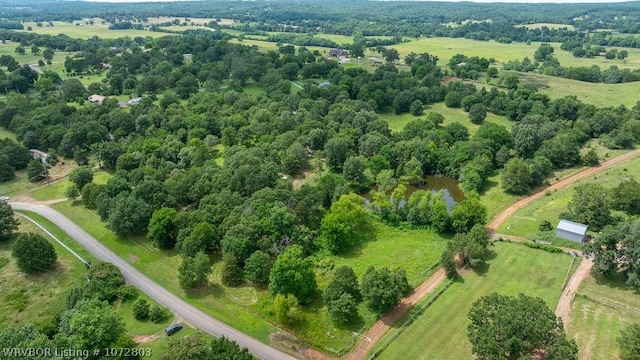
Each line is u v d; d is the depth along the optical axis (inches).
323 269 3597.4
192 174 4798.2
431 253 3777.1
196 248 3654.0
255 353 2780.5
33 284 3560.5
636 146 5787.4
